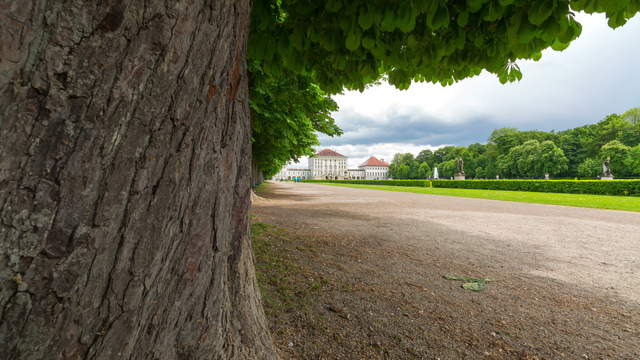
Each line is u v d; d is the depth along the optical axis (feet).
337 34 8.74
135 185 2.30
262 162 55.06
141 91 2.18
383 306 8.68
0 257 1.84
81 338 2.25
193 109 2.66
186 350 3.19
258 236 17.71
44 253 1.95
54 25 1.79
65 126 1.90
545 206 43.78
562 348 6.77
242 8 3.45
